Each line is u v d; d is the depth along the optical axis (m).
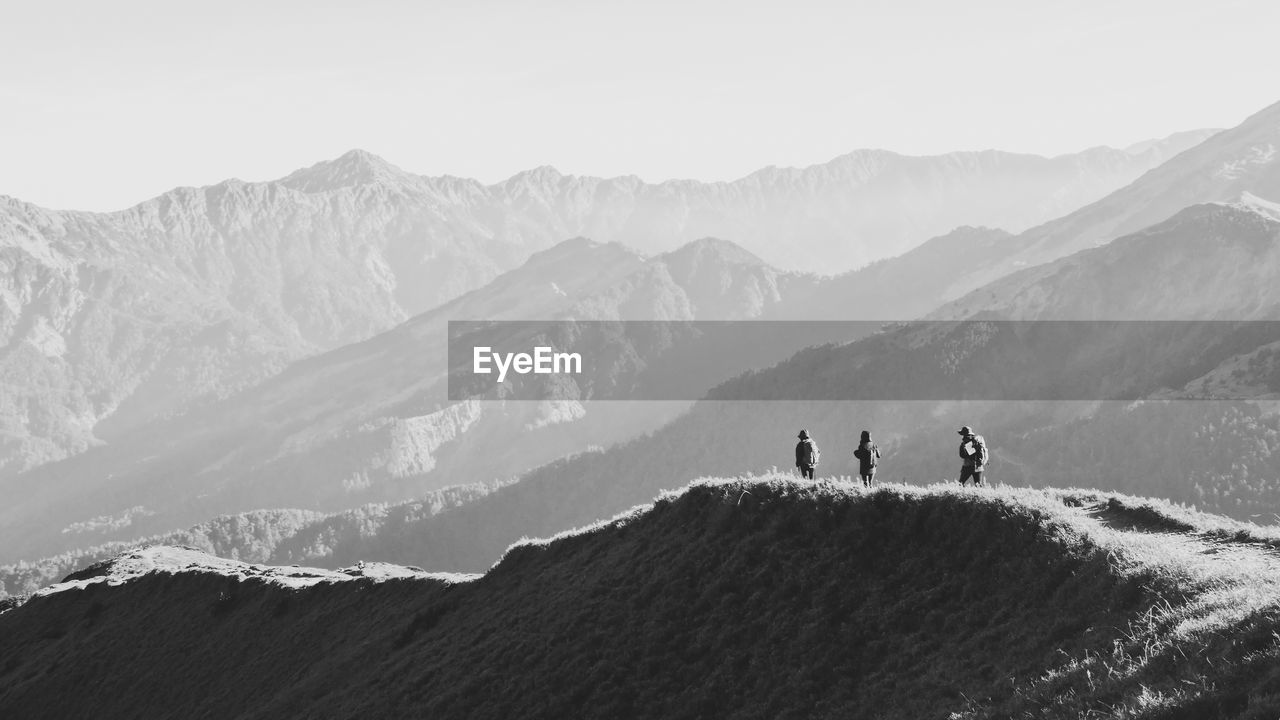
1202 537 29.81
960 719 21.83
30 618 96.50
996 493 30.80
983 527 29.47
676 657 31.69
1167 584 23.17
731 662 29.97
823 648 28.50
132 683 70.50
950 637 26.33
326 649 57.09
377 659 48.50
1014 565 27.45
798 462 39.12
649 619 34.12
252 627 67.44
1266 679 16.56
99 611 87.75
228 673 63.56
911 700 24.47
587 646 34.50
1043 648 23.55
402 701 38.84
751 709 27.77
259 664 61.56
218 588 77.19
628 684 31.45
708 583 34.34
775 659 29.08
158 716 64.25
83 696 73.38
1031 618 25.19
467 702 35.25
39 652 86.94
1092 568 25.36
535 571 45.81
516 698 33.84
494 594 46.53
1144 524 32.44
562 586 41.28
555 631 36.72
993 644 24.92
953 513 30.67
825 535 33.22
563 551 46.00
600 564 40.97
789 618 30.47
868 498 33.28
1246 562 25.12
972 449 35.84
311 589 67.38
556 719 31.72
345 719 40.97
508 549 50.19
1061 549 26.86
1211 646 18.86
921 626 27.38
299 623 63.59
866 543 31.86
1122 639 21.75
